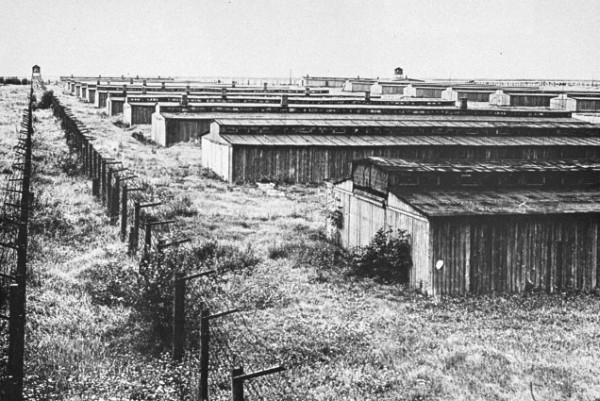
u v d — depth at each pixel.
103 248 32.31
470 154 62.69
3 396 16.58
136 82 176.75
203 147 66.81
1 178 45.03
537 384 20.97
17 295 16.75
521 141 64.69
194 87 141.88
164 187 51.66
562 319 27.78
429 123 67.69
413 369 21.89
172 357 20.84
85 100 132.38
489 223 30.89
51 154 57.59
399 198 32.31
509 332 25.89
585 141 65.88
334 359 22.52
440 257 30.31
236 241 37.16
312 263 34.19
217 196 50.84
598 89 165.12
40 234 33.88
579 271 32.28
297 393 19.58
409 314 27.69
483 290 31.02
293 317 26.31
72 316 23.84
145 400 18.44
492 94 114.94
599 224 32.38
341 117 69.44
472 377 21.33
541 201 32.88
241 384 15.15
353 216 37.12
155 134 82.94
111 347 21.80
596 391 20.56
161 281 22.50
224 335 22.75
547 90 138.62
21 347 16.70
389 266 31.86
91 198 42.97
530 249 31.53
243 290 28.94
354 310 27.73
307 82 182.00
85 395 18.31
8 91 131.88
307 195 54.44
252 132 62.03
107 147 72.81
